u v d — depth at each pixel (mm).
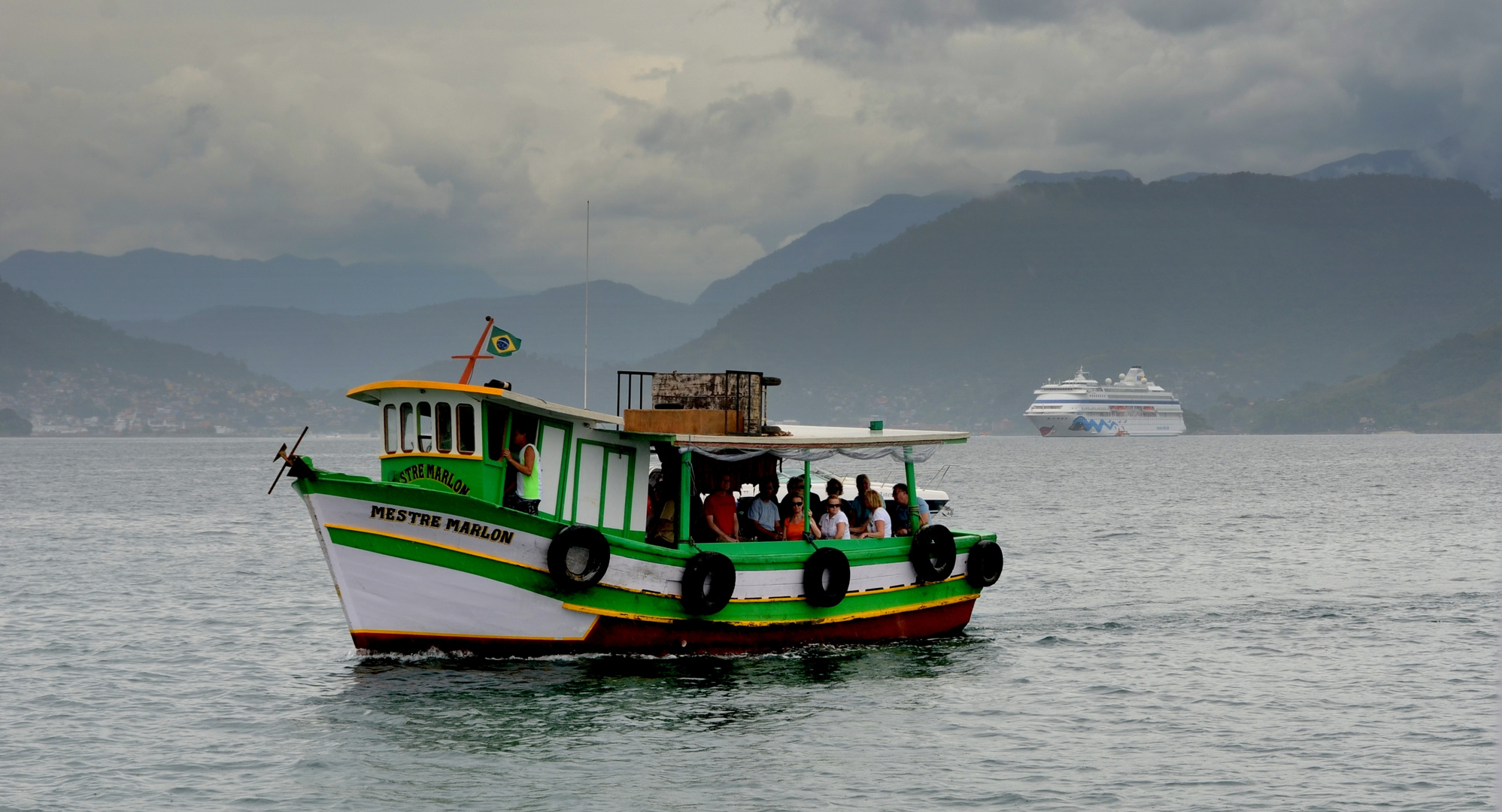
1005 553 77125
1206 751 31078
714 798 27312
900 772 29203
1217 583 62156
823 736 31812
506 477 36062
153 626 48688
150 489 161750
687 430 38375
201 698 36188
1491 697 36406
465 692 34531
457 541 34969
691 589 37469
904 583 43469
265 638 46000
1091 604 54344
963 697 36031
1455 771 29484
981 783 28594
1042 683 38000
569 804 26875
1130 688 37469
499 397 35000
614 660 37469
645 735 31484
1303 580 63031
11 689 37562
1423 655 42719
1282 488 156375
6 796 27688
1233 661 41594
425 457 36188
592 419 36938
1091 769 29609
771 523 41531
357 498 34688
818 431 44469
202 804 27125
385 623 35312
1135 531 93250
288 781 28438
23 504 130375
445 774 28656
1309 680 38750
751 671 38062
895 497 45656
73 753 30766
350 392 37062
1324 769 29703
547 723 32219
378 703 33719
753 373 40781
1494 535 87062
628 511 38469
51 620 50344
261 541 85375
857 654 41344
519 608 35844
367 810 26641
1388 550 77750
